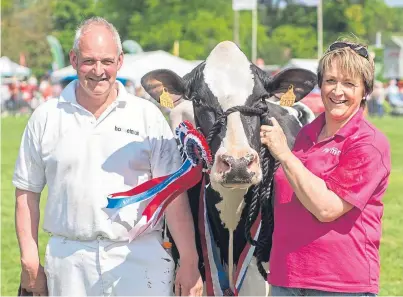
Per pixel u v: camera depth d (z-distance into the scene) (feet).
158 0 204.44
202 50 197.57
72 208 14.52
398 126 109.19
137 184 14.70
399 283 26.37
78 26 14.49
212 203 16.84
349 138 13.56
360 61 13.55
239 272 17.03
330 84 13.71
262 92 16.88
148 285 14.80
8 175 55.93
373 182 13.34
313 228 13.60
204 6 207.72
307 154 13.96
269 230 16.81
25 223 14.99
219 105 16.52
